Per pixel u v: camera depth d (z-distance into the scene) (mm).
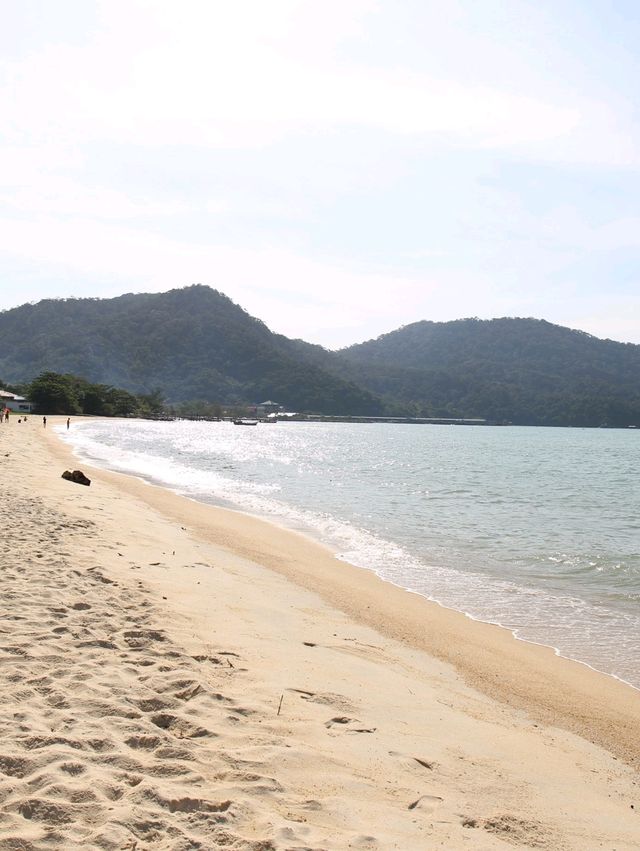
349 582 12203
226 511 20922
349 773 4508
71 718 4789
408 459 57094
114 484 25188
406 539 17547
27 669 5699
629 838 4230
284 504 23953
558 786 4895
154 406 169875
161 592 8953
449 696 6719
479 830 4012
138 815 3586
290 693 5871
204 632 7379
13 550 10297
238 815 3727
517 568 14438
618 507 27172
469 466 50031
